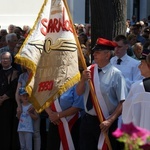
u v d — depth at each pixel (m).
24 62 7.25
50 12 7.32
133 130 3.94
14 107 10.01
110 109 7.19
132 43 12.31
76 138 8.15
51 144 8.23
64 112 7.98
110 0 10.27
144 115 6.30
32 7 24.69
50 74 7.25
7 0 24.50
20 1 24.56
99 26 10.34
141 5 34.28
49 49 7.27
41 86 7.26
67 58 7.22
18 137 9.98
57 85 7.21
